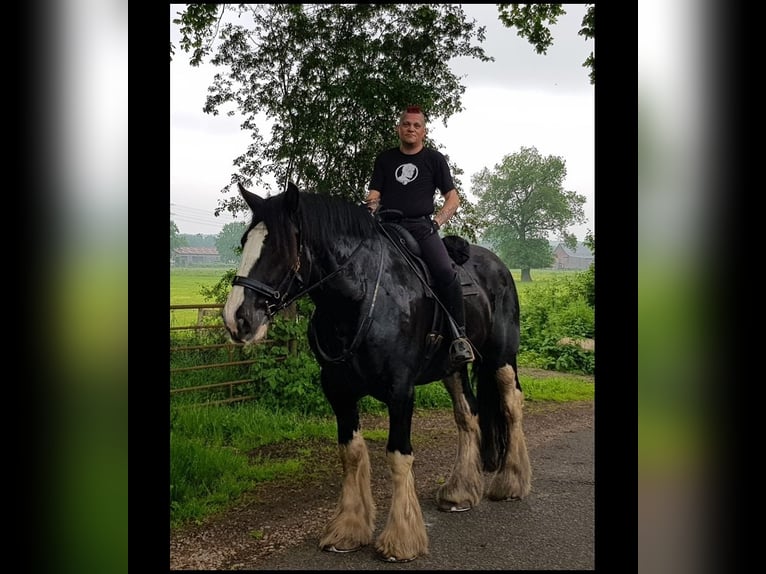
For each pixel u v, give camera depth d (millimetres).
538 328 12047
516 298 4457
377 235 3406
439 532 3605
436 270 3523
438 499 4000
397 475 3254
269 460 4945
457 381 4156
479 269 4227
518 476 4203
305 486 4359
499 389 4359
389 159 3773
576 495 4289
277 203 2947
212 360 7023
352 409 3449
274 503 4027
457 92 7438
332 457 5078
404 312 3291
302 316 7242
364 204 3498
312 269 3102
